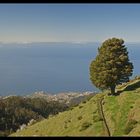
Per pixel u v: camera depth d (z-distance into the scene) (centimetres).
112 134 5559
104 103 7356
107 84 7794
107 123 6172
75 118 7000
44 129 7181
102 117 6475
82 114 7094
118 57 7781
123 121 5978
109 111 6725
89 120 6469
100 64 7844
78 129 6194
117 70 7706
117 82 7794
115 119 6212
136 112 6128
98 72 7875
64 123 6950
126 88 8031
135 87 7950
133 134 5241
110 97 7656
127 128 5522
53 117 8000
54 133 6600
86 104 7906
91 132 5809
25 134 7306
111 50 7800
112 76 7662
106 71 7706
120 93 7719
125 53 7919
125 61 7831
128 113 6272
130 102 6806
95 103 7562
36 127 7631
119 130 5631
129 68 7819
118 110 6612
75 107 8112
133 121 5672
